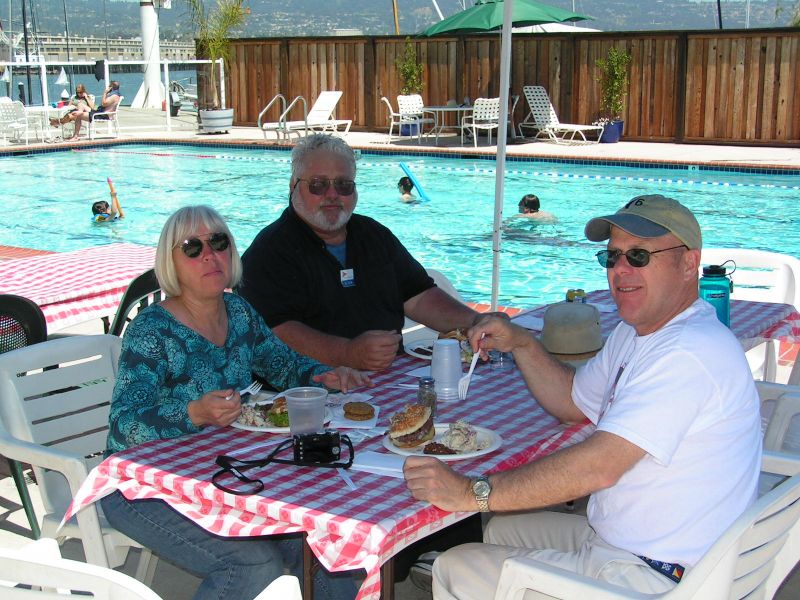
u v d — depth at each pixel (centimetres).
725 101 1548
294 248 365
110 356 336
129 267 473
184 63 1973
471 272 897
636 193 1244
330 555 202
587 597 208
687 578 201
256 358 316
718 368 219
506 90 495
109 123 1967
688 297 233
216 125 1898
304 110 1744
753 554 212
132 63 1945
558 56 1664
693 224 230
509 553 252
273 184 1427
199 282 281
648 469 222
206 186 1414
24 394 311
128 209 1248
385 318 383
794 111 1500
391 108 1744
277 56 1945
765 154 1427
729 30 1511
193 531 257
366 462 235
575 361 332
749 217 1088
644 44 1592
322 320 370
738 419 221
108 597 187
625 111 1636
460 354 311
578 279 865
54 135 1936
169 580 336
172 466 235
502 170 504
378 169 1500
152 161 1662
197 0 1952
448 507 214
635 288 230
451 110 1703
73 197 1335
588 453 217
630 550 227
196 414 255
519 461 244
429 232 1072
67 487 307
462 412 281
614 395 235
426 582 324
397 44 1812
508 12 486
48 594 189
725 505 222
